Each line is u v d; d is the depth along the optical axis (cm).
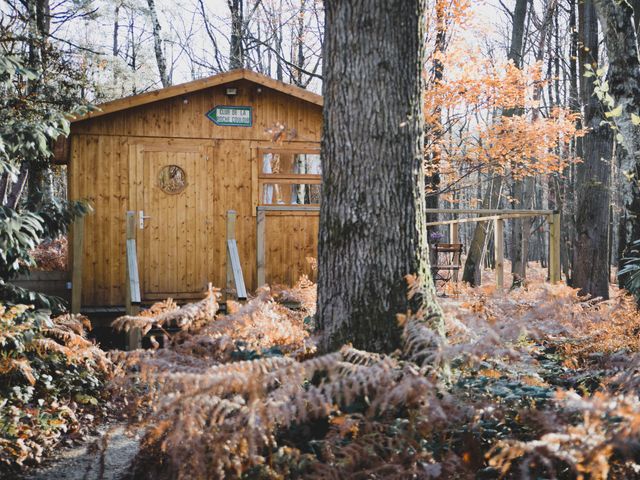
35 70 671
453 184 1470
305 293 678
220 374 292
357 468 311
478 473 314
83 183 984
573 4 1878
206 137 1030
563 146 1930
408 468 303
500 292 650
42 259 1334
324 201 414
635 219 791
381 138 399
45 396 566
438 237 1486
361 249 398
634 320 563
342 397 353
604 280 1127
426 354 368
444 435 329
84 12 1570
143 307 988
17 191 913
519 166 1375
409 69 405
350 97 402
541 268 2659
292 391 299
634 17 1016
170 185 1028
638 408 270
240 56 2183
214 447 297
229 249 940
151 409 402
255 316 434
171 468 333
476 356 319
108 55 1591
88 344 591
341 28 405
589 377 445
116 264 996
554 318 450
